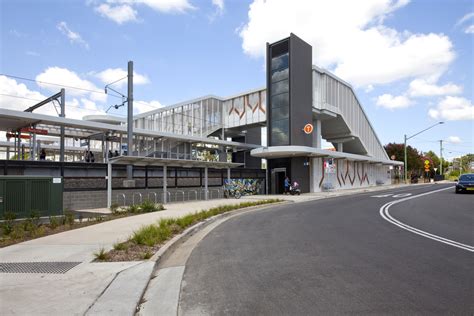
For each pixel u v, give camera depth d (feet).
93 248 25.99
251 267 21.54
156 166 77.15
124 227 36.32
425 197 80.38
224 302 15.72
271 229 37.01
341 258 23.26
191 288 17.85
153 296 16.76
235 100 138.00
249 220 45.80
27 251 25.04
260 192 112.68
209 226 41.52
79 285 17.61
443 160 386.32
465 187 90.58
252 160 149.69
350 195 97.91
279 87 114.62
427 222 40.04
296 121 111.96
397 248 26.09
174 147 115.03
